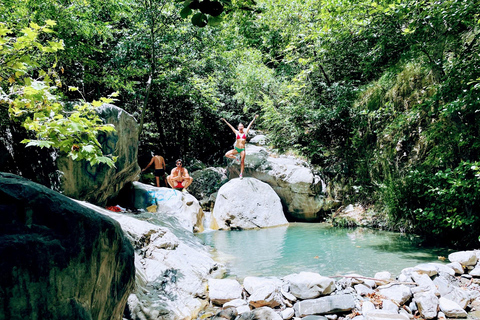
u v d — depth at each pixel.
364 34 6.97
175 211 7.79
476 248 5.50
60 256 1.39
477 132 5.68
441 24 5.83
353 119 9.76
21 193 1.34
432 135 6.46
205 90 12.32
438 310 3.54
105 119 5.48
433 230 6.13
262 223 9.01
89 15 7.59
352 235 7.39
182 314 3.50
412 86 7.82
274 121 11.71
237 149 10.02
